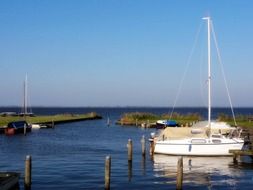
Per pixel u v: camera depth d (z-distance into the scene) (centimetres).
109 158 2552
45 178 2923
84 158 4003
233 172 3238
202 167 3438
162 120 8662
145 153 4194
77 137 6581
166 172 3216
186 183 2830
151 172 3212
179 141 3903
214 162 3662
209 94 4381
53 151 4622
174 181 2891
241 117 8375
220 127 4828
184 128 4025
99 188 2617
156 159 3819
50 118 11075
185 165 3516
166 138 4009
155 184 2780
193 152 3878
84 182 2795
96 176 3005
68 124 10181
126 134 7200
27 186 2506
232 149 3784
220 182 2877
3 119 9750
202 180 2941
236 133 4362
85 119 12475
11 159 3962
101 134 7200
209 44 4497
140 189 2627
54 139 6197
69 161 3784
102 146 5206
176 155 3909
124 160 3844
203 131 3994
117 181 2861
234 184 2816
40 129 8306
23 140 6000
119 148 4962
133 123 9731
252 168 3406
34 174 3077
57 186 2672
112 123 10631
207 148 3875
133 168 3381
